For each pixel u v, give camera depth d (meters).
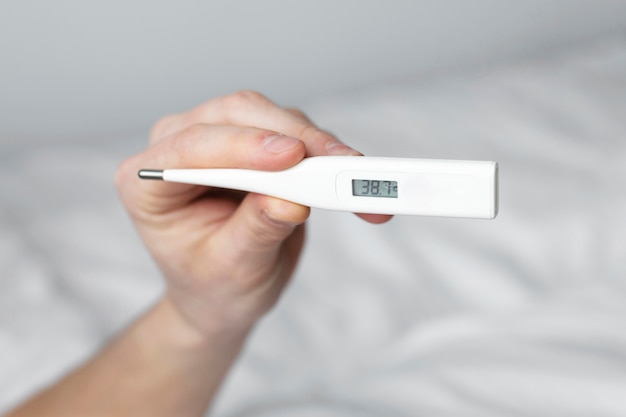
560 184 1.03
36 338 0.89
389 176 0.51
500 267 0.93
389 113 1.27
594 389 0.72
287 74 1.58
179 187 0.60
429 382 0.76
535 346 0.77
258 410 0.79
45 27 1.51
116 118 1.58
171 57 1.56
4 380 0.86
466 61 1.50
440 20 1.50
